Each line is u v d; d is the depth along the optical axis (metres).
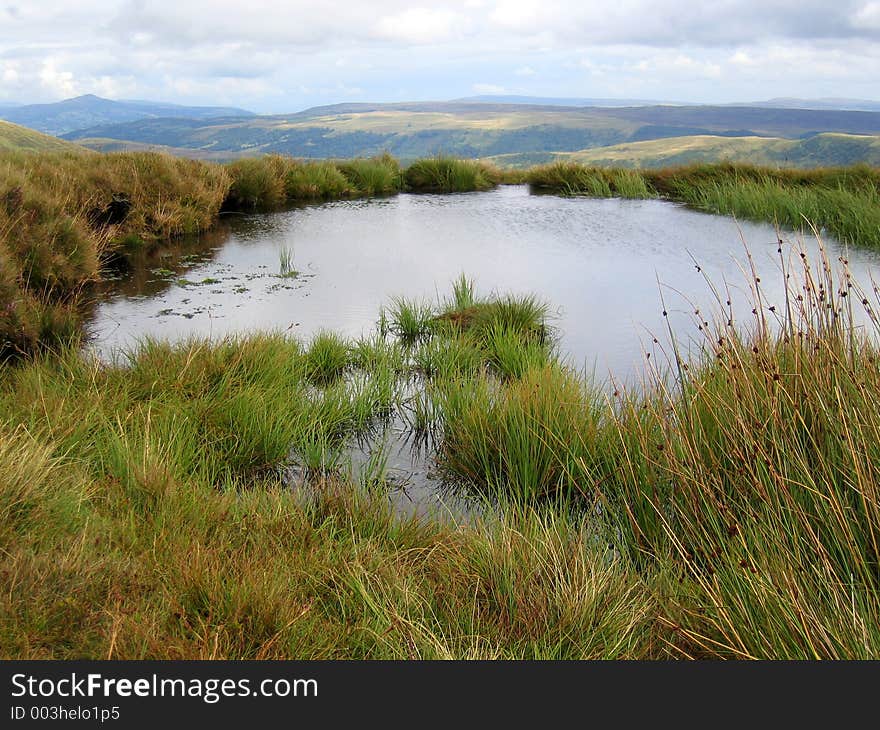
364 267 11.32
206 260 11.70
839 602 2.65
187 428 4.79
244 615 2.68
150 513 3.50
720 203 17.14
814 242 12.82
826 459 3.32
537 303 9.05
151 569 2.95
